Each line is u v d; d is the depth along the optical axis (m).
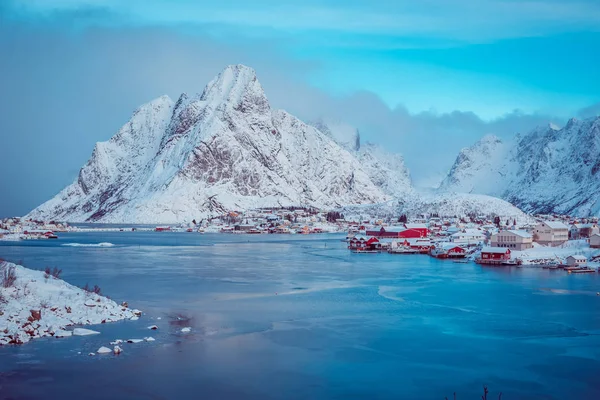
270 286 117.12
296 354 66.31
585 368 62.50
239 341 71.25
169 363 62.09
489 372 61.19
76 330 71.12
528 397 54.78
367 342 71.69
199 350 66.94
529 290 112.44
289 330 77.00
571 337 74.50
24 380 56.03
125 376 57.88
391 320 83.81
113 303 83.94
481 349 69.06
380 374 60.22
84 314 77.31
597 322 82.75
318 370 61.09
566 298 102.81
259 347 68.81
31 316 71.50
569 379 59.31
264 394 54.44
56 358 62.03
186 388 55.41
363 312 89.38
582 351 68.44
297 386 56.56
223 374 59.34
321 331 76.69
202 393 54.38
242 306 93.38
